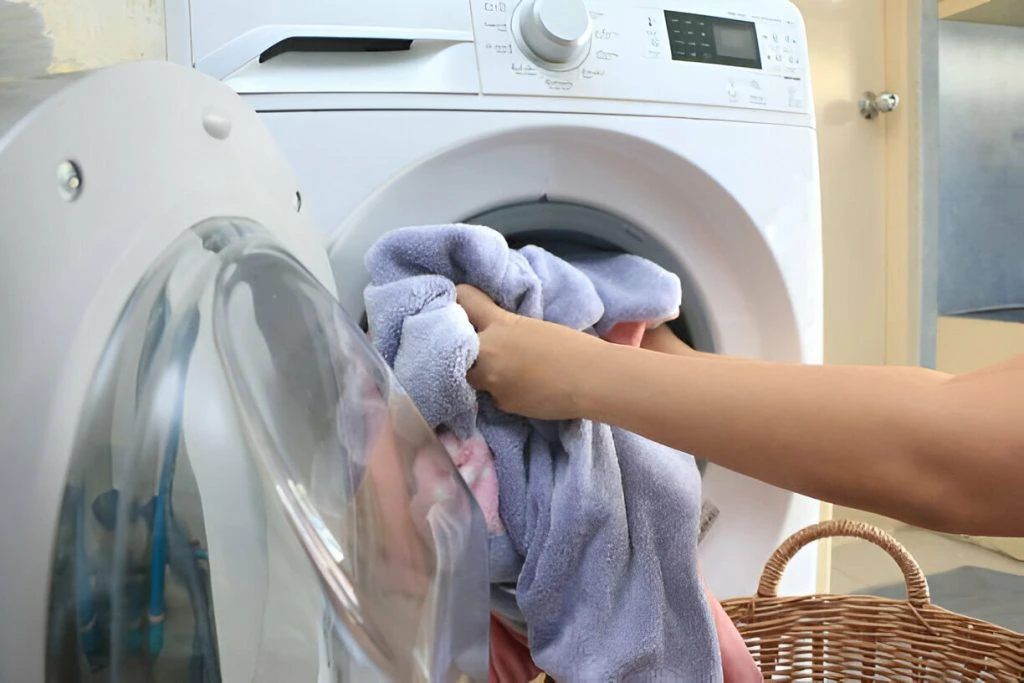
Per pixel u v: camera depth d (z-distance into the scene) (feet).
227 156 1.21
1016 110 5.47
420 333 1.59
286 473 1.00
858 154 5.14
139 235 0.95
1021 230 5.57
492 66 1.94
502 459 1.74
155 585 0.89
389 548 1.16
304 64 1.80
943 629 2.40
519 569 1.73
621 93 2.09
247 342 1.05
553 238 2.27
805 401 1.22
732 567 2.51
